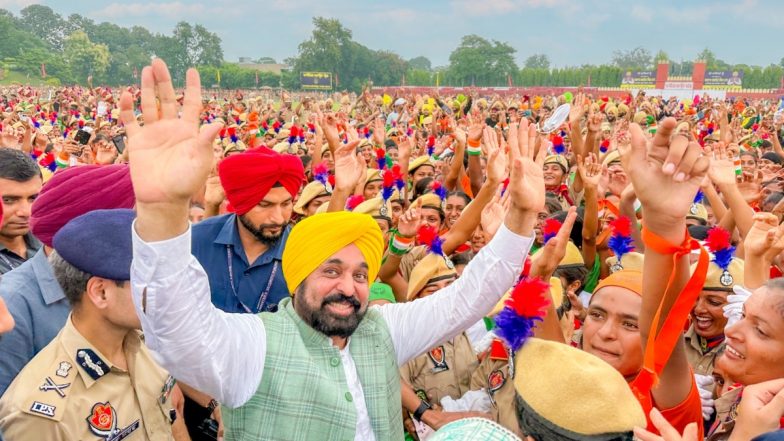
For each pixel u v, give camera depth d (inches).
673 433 74.5
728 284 145.6
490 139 189.9
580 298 199.0
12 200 143.1
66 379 92.4
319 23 4933.6
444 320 103.3
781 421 90.0
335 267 93.2
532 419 72.9
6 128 369.4
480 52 5221.5
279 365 90.3
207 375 82.6
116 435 96.4
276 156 148.3
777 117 1006.4
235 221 158.2
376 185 294.7
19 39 5792.3
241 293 154.4
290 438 88.7
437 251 161.9
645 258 89.5
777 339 94.3
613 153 263.4
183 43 5797.2
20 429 88.7
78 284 93.5
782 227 116.6
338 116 527.8
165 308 76.5
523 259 102.5
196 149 73.9
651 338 88.7
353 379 95.7
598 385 69.9
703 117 946.1
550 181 336.2
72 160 346.6
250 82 4722.0
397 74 5285.4
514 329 79.9
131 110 74.7
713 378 139.8
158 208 73.9
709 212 272.2
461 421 63.1
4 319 70.7
